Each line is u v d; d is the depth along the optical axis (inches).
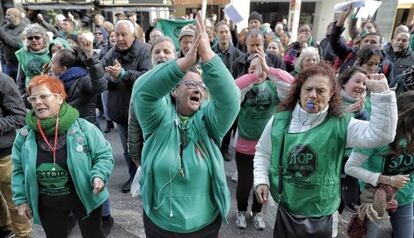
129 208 132.3
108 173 82.3
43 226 85.4
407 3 578.2
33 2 401.1
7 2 432.1
